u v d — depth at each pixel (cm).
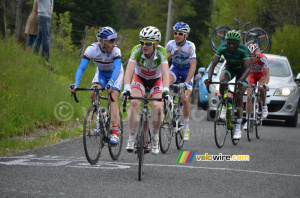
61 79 3173
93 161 1590
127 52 5619
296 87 3114
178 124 2066
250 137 2428
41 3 3156
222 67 3312
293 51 6538
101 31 1672
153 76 1730
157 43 1652
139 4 16088
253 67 2589
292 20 7444
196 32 13688
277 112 3036
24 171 1463
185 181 1430
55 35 4350
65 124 2498
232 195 1289
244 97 2984
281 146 2255
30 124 2216
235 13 7931
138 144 1477
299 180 1503
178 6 13925
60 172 1475
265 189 1368
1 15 3494
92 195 1224
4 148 1806
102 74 1828
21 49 3084
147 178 1452
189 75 2106
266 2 7694
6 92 2341
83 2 10138
